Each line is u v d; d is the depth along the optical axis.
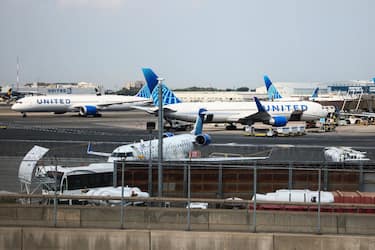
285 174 155.88
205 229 113.94
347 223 112.69
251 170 155.38
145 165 158.75
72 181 153.00
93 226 116.25
